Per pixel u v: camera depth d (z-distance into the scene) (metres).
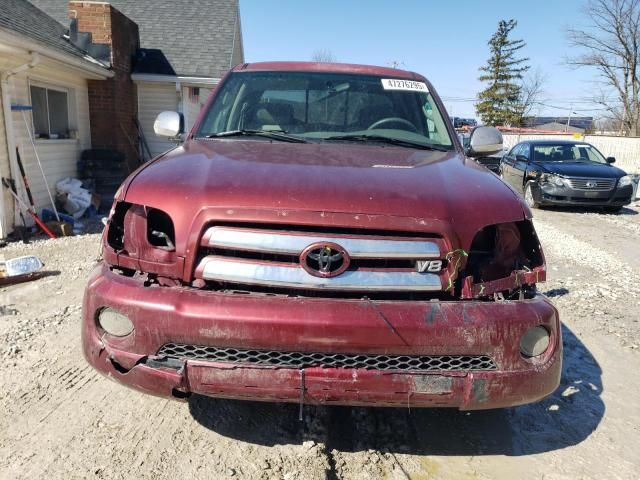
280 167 2.49
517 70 49.06
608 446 2.86
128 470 2.51
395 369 2.12
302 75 3.79
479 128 3.74
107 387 3.27
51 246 7.12
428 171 2.62
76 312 4.51
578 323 4.71
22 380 3.32
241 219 2.14
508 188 2.60
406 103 3.68
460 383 2.13
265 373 2.08
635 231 9.72
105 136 11.34
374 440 2.83
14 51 7.25
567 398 3.38
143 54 13.16
